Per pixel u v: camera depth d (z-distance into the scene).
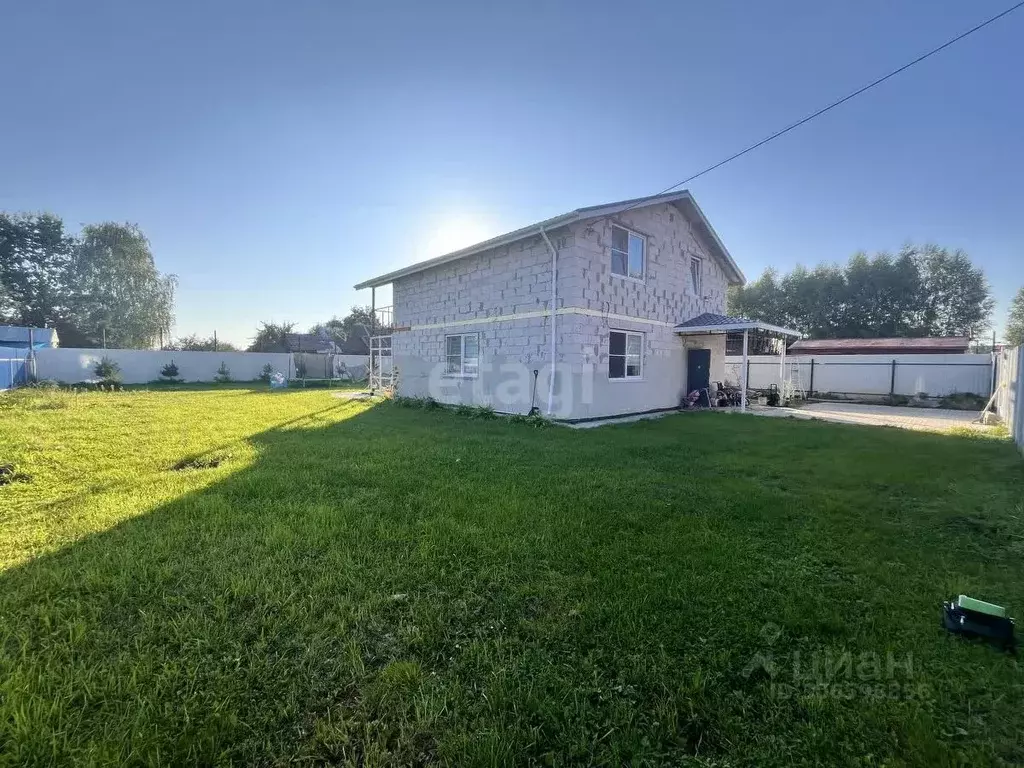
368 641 2.25
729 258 15.41
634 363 12.32
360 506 4.29
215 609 2.50
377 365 20.42
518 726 1.71
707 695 1.91
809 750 1.64
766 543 3.52
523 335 11.45
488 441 7.94
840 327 33.66
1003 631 2.26
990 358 16.06
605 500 4.54
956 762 1.58
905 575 3.04
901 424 10.66
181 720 1.72
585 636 2.30
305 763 1.57
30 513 4.02
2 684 1.87
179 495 4.55
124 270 33.06
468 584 2.83
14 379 18.52
